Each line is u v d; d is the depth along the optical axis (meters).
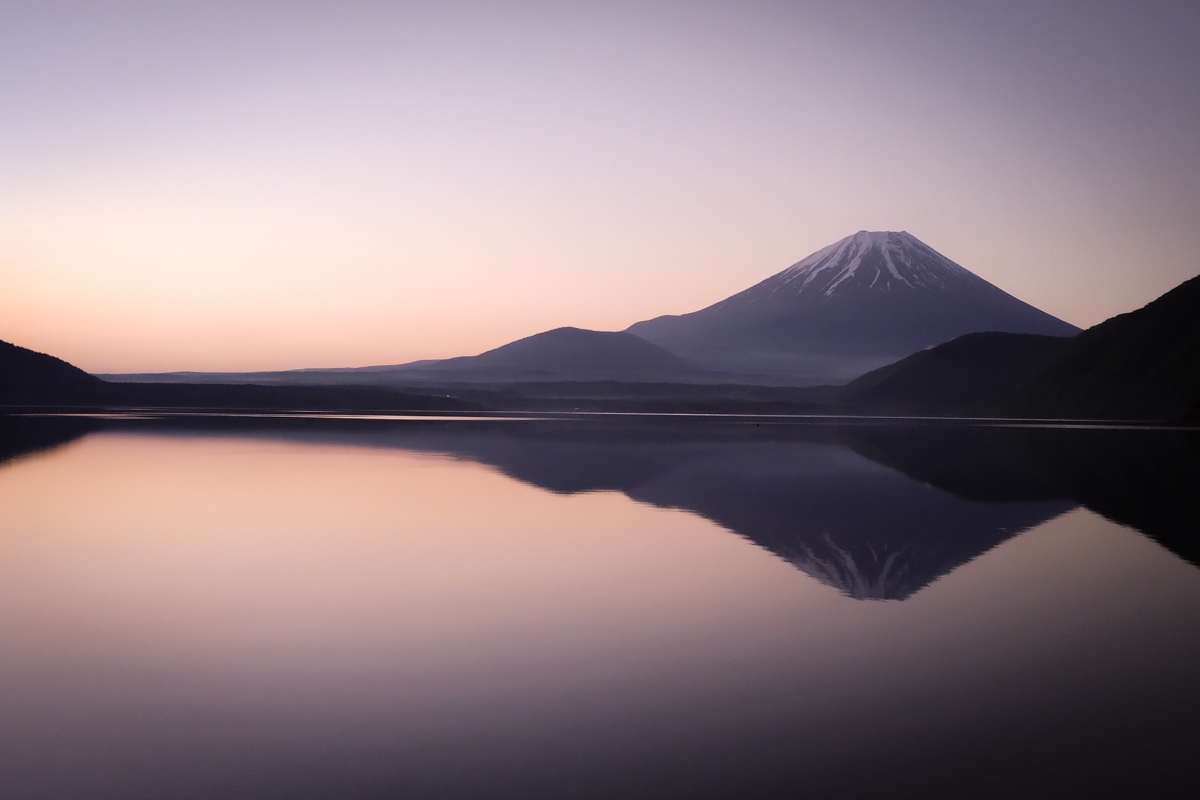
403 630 8.26
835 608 9.23
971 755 5.49
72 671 7.02
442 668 7.14
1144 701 6.45
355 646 7.75
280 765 5.32
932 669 7.18
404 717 6.08
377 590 9.92
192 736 5.74
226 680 6.82
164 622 8.52
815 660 7.41
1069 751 5.55
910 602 9.52
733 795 4.95
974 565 11.62
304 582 10.32
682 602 9.44
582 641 7.94
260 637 8.02
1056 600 9.66
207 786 5.04
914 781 5.13
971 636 8.17
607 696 6.50
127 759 5.39
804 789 5.03
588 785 5.06
